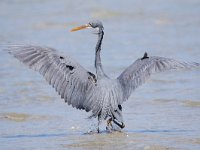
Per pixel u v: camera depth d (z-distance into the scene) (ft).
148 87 62.03
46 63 42.73
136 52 77.97
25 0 120.57
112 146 42.11
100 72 45.85
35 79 66.03
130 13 105.91
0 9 112.57
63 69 43.39
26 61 42.09
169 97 57.52
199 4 113.60
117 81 45.03
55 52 43.47
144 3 114.52
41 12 107.76
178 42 83.61
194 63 44.29
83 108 44.39
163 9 108.99
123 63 72.02
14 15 106.63
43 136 45.65
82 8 109.81
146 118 50.49
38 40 86.17
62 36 89.45
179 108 53.42
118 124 45.70
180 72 68.23
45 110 54.03
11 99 58.08
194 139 43.47
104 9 107.86
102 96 44.29
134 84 44.27
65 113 53.01
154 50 78.59
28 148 42.04
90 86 44.39
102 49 80.64
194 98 56.65
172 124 48.24
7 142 43.96
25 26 97.19
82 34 91.45
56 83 43.11
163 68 43.91
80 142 43.50
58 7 111.75
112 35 90.02
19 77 66.95
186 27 94.48
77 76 43.91
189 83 62.80
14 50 42.34
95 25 47.50
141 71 44.45
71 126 48.80
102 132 46.50
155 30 92.94
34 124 49.57
